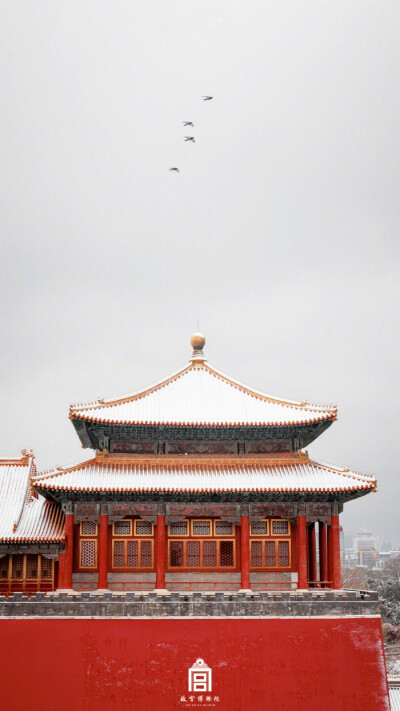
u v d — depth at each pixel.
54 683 64.88
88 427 76.56
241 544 72.38
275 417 75.88
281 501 73.06
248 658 66.06
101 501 72.31
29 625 65.81
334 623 67.12
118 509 72.38
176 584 72.81
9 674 64.88
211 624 66.56
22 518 76.00
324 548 80.19
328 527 77.44
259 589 72.75
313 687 65.75
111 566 72.94
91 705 64.62
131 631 66.12
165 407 77.25
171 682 65.25
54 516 76.56
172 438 76.81
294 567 73.75
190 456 76.38
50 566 74.19
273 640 66.50
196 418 75.31
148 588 72.62
